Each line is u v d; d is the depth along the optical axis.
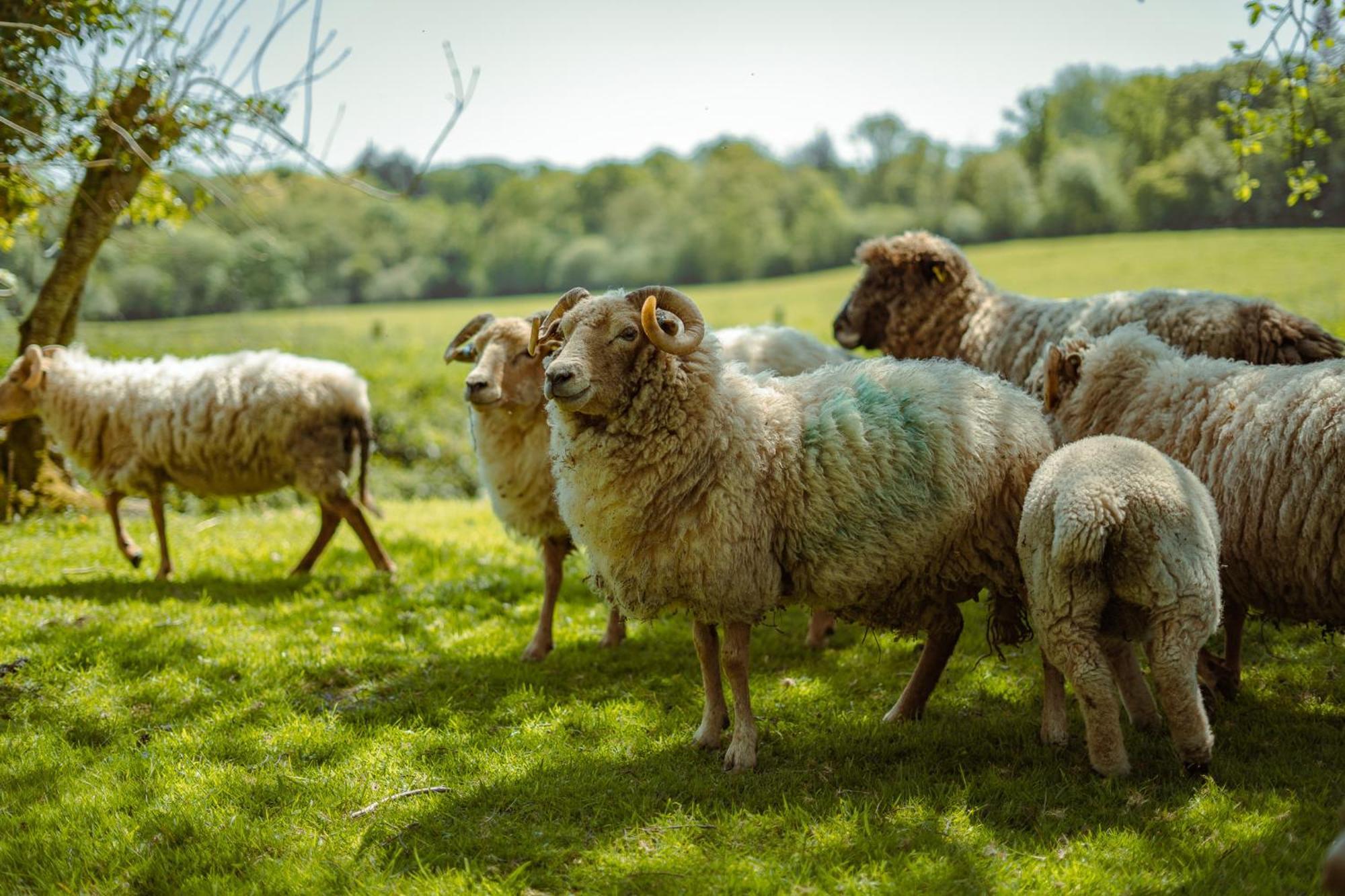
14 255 15.07
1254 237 45.88
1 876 3.95
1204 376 5.18
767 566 4.72
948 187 87.12
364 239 76.62
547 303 61.94
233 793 4.56
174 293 47.56
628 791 4.47
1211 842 3.81
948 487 4.67
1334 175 36.69
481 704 5.75
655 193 94.12
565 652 6.64
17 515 11.15
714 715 4.98
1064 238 64.19
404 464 16.28
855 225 79.31
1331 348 6.02
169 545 9.75
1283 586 4.72
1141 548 3.96
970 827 4.02
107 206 10.34
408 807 4.40
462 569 8.71
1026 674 5.93
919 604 4.99
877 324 8.37
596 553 4.91
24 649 6.32
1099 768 4.28
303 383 8.28
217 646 6.54
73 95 9.23
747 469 4.66
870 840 3.91
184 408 8.20
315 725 5.36
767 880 3.68
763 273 78.94
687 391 4.63
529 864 3.88
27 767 4.86
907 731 5.10
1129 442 4.36
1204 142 56.12
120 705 5.65
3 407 8.44
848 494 4.63
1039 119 83.75
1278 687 5.56
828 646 6.73
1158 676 4.02
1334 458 4.45
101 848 4.11
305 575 8.46
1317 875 3.55
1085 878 3.62
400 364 22.55
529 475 6.58
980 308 7.95
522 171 108.38
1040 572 4.23
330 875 3.87
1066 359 5.71
